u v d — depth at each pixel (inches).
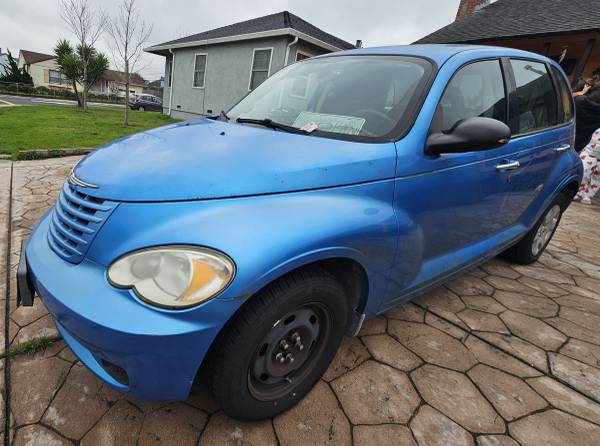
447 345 87.5
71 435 58.7
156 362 48.1
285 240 51.6
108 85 2025.1
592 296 119.3
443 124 77.2
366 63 90.1
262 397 60.7
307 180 59.1
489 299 111.6
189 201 52.9
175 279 47.7
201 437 59.8
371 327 91.7
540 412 70.4
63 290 51.8
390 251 68.7
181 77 637.9
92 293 49.9
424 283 84.4
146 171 57.1
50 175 204.1
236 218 51.8
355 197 63.3
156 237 50.2
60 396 65.3
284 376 64.0
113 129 419.8
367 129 73.0
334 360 79.0
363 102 79.2
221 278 47.8
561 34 342.0
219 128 79.1
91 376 70.0
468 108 84.9
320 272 59.4
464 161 80.4
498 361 83.7
